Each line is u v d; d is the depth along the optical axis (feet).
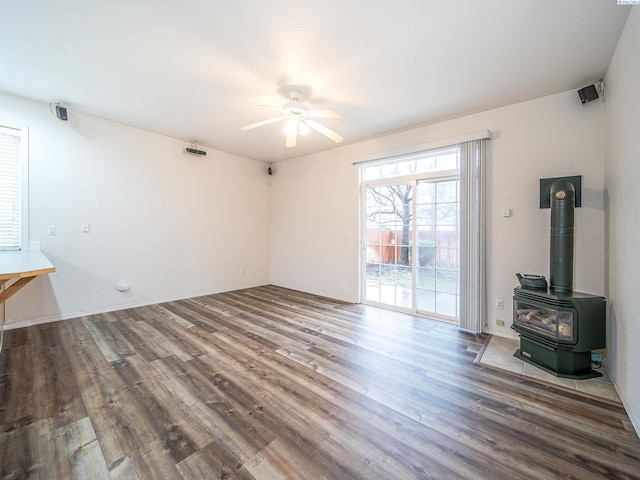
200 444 5.06
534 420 5.79
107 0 5.69
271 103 10.30
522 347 8.56
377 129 12.69
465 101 9.94
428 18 6.13
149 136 13.60
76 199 11.56
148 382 7.05
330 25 6.38
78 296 11.76
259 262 18.85
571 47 7.04
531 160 9.75
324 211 16.21
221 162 16.57
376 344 9.53
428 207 12.44
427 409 6.14
